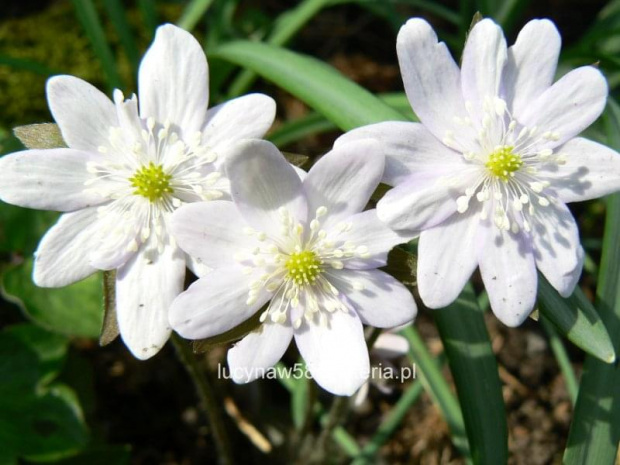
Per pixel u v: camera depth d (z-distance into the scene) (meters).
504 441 0.08
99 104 0.07
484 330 0.08
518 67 0.07
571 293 0.07
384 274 0.07
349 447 0.11
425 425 0.12
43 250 0.07
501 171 0.07
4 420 0.10
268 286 0.07
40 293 0.11
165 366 0.12
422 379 0.10
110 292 0.07
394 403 0.12
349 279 0.07
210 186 0.07
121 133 0.07
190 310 0.06
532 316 0.07
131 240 0.07
